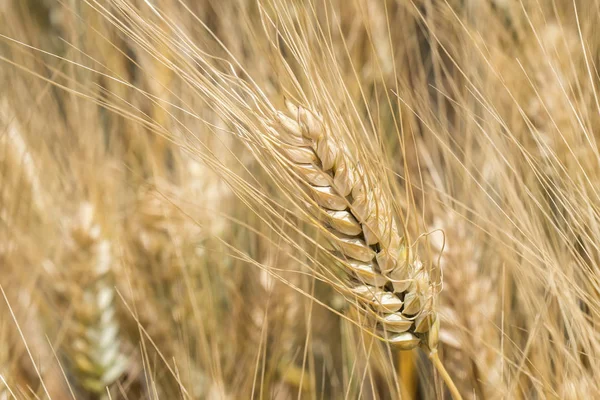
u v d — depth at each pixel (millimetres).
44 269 453
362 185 344
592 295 389
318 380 448
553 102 426
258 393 426
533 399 406
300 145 344
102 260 441
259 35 454
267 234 442
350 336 422
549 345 401
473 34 444
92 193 456
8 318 442
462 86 455
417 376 432
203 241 444
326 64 355
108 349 442
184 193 450
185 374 420
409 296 351
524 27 459
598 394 375
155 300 448
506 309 412
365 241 350
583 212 386
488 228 415
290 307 439
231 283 441
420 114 436
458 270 401
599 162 383
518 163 425
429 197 422
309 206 351
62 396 447
